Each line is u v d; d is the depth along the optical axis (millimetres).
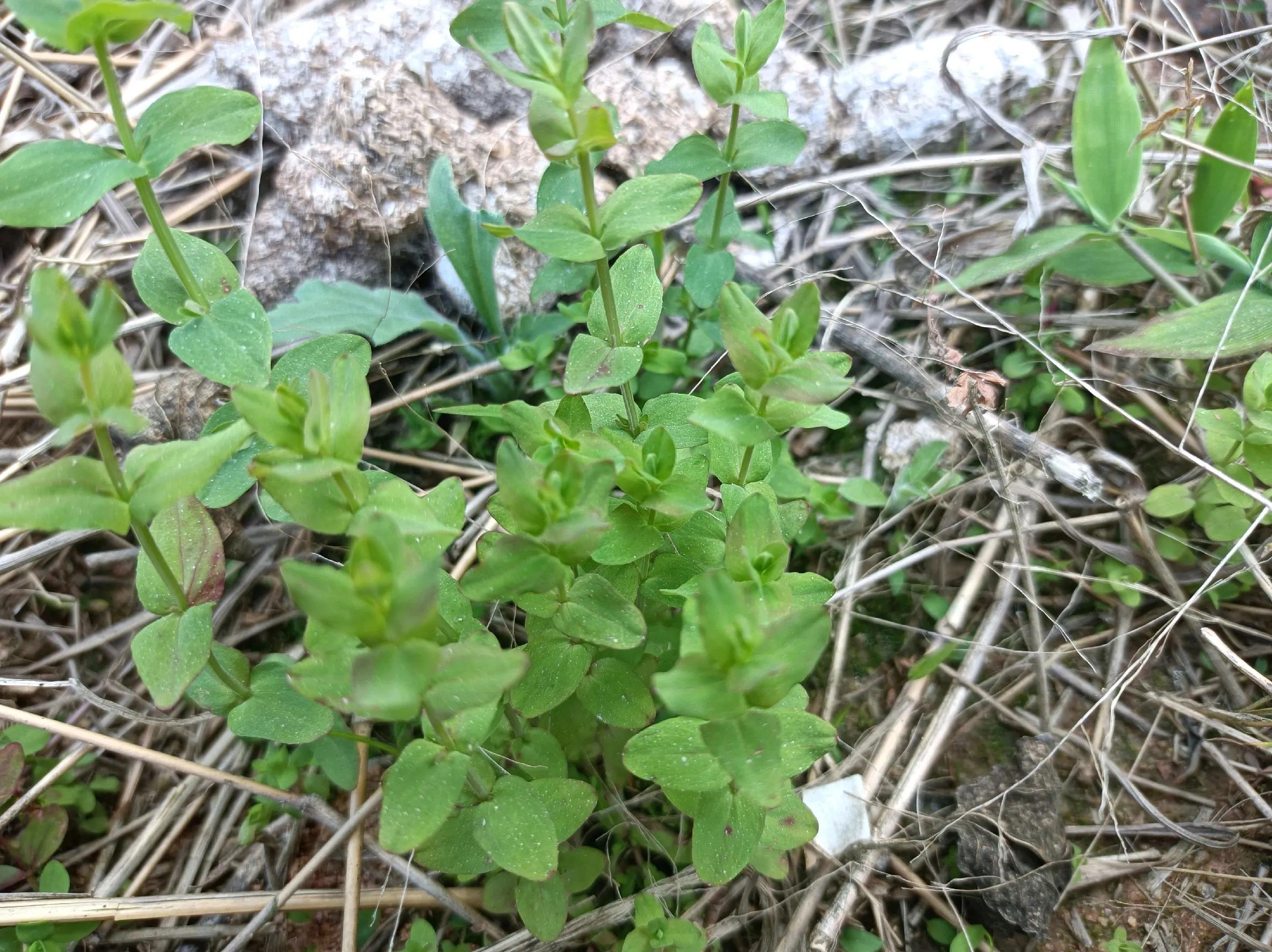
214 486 177
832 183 255
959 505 227
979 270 232
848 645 223
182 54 286
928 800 202
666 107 260
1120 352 209
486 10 183
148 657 151
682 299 239
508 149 252
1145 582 214
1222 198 222
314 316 227
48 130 274
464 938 191
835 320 241
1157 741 202
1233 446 197
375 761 209
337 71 250
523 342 237
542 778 166
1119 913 187
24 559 215
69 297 115
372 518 112
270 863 204
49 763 206
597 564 170
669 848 192
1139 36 274
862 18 296
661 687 121
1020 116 268
